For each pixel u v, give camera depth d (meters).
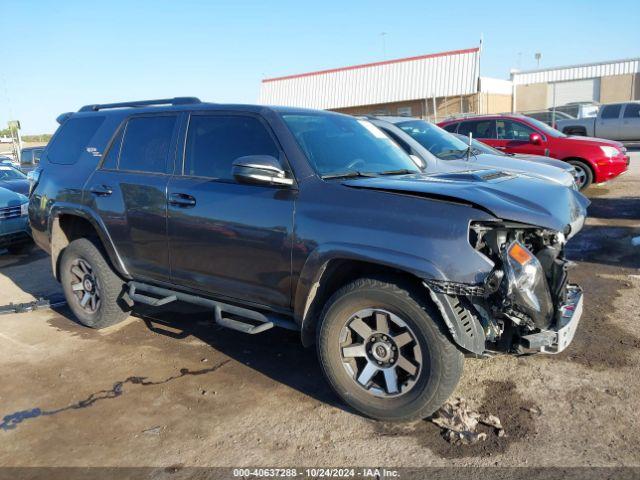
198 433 3.37
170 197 4.18
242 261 3.80
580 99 32.78
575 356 4.15
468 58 27.34
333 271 3.46
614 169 11.42
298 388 3.88
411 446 3.14
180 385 3.99
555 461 2.94
